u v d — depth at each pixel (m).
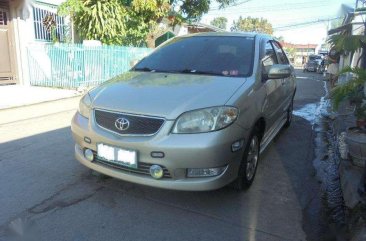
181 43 4.70
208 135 3.04
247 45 4.39
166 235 2.95
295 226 3.22
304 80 19.80
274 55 5.09
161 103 3.17
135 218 3.18
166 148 3.00
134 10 13.20
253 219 3.28
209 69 4.05
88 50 11.17
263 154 5.23
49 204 3.35
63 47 10.78
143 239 2.88
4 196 3.48
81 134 3.45
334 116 7.85
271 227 3.17
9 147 4.99
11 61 10.91
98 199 3.48
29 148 4.96
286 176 4.39
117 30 12.48
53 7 11.94
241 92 3.45
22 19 10.84
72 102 8.88
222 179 3.19
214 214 3.32
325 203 3.72
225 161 3.15
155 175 3.10
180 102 3.16
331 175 4.51
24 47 11.02
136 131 3.12
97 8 11.71
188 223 3.14
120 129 3.17
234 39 4.56
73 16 12.07
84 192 3.62
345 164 4.42
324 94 12.72
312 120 7.84
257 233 3.05
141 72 4.22
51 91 10.27
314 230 3.17
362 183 3.51
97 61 11.60
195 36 4.82
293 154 5.30
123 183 3.84
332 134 6.60
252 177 3.90
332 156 5.26
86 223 3.06
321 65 29.70
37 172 4.09
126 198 3.52
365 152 4.13
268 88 4.14
